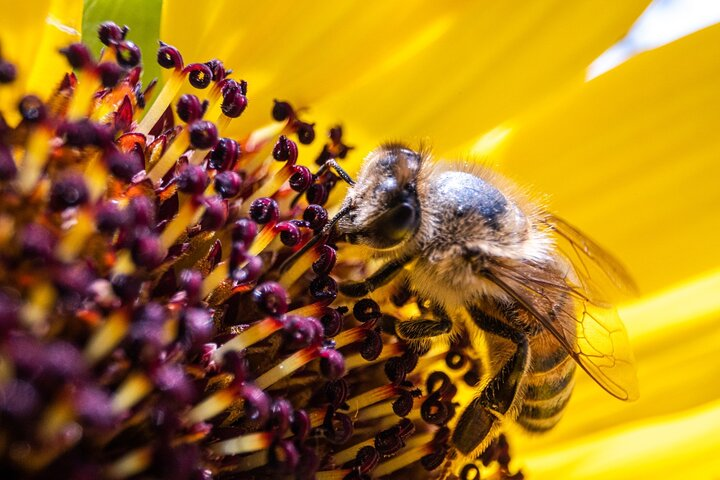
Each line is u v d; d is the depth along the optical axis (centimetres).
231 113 7
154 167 7
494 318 8
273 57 8
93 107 7
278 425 7
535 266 7
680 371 8
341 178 7
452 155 8
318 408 7
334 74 8
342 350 7
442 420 7
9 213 6
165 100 7
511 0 8
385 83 8
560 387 8
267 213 7
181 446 6
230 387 7
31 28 7
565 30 8
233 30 8
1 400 6
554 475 8
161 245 7
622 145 8
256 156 8
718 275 8
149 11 7
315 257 7
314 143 8
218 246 7
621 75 8
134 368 6
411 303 8
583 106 8
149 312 6
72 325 6
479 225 7
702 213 8
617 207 8
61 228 6
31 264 6
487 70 8
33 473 6
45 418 6
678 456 8
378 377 7
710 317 8
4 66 7
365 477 7
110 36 7
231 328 7
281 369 7
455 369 8
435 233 7
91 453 6
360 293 7
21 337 6
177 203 7
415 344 7
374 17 8
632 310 8
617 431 8
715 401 8
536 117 8
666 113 8
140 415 6
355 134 8
